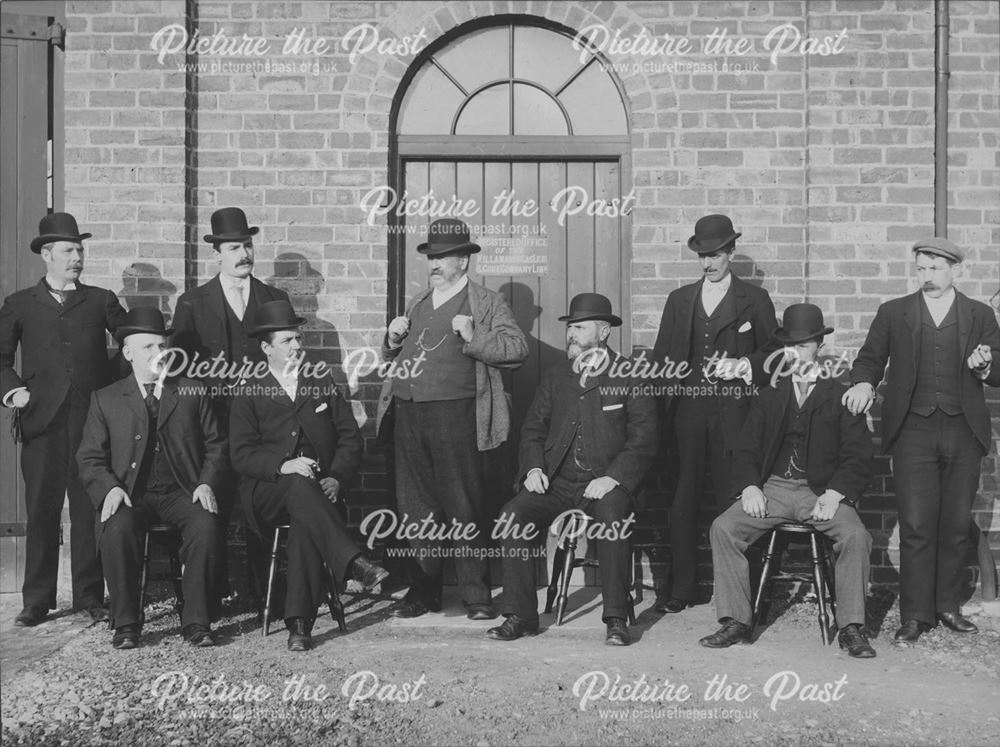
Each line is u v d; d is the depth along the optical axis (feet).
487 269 21.06
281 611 18.30
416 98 21.06
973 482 17.63
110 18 20.35
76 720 13.89
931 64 20.31
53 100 20.99
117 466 17.35
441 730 13.51
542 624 17.99
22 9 20.97
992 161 20.38
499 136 20.95
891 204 20.27
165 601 19.20
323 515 16.72
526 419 18.72
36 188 20.71
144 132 20.31
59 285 18.63
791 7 20.54
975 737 13.30
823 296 20.25
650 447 17.75
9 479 20.56
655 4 20.59
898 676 15.42
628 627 17.72
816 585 16.94
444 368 18.34
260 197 20.57
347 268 20.54
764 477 17.42
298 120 20.59
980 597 19.56
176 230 20.25
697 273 20.43
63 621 18.20
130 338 17.70
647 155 20.52
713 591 19.92
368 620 18.16
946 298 17.88
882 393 20.16
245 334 18.81
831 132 20.31
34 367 18.31
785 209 20.45
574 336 18.35
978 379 17.63
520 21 20.94
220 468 17.62
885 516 20.11
